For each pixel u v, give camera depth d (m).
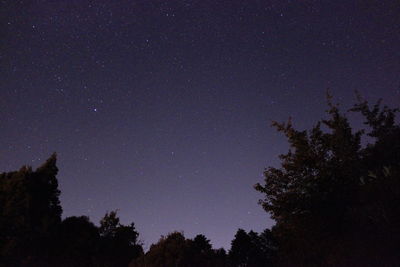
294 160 9.98
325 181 8.98
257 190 10.20
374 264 6.40
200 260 13.99
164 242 14.35
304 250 8.73
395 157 9.80
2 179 23.19
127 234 28.59
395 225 6.20
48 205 23.34
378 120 11.89
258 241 39.41
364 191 7.28
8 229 21.12
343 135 10.28
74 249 23.70
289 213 9.13
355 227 7.25
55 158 24.34
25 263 20.80
